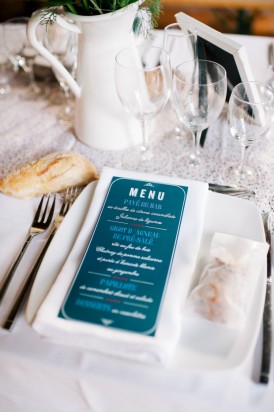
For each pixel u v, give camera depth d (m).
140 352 0.53
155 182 0.69
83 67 0.80
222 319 0.56
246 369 0.55
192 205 0.67
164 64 0.76
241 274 0.59
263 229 0.67
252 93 0.79
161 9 0.81
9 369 0.58
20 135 0.92
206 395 0.53
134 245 0.63
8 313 0.61
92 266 0.61
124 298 0.57
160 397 0.55
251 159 0.84
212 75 0.80
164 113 0.96
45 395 0.61
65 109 0.98
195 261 0.61
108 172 0.71
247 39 1.13
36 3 1.88
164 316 0.55
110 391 0.57
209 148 0.88
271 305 0.60
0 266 0.67
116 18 0.73
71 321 0.55
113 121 0.84
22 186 0.75
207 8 2.33
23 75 1.10
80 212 0.70
